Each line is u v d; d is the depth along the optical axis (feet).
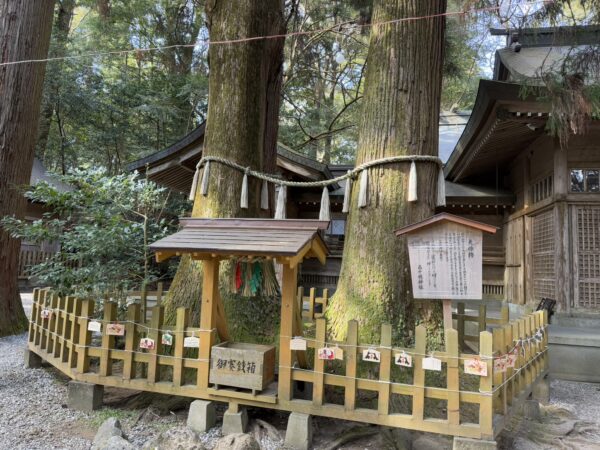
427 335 10.39
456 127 47.96
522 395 9.55
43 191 12.72
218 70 13.64
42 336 13.04
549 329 18.51
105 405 10.41
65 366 10.96
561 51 28.12
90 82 47.42
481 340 7.41
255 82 13.66
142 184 14.02
